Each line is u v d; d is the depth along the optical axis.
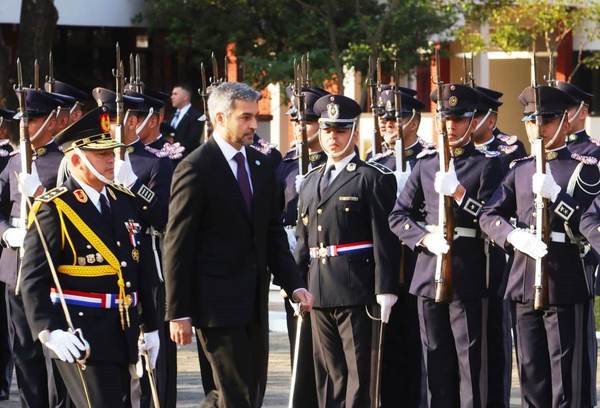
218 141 9.81
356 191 11.05
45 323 9.02
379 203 10.97
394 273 10.95
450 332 11.73
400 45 31.00
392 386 12.18
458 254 11.61
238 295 9.69
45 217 9.20
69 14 33.81
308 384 11.62
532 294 11.07
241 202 9.74
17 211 12.08
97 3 34.06
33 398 11.91
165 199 12.16
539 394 11.30
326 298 11.05
